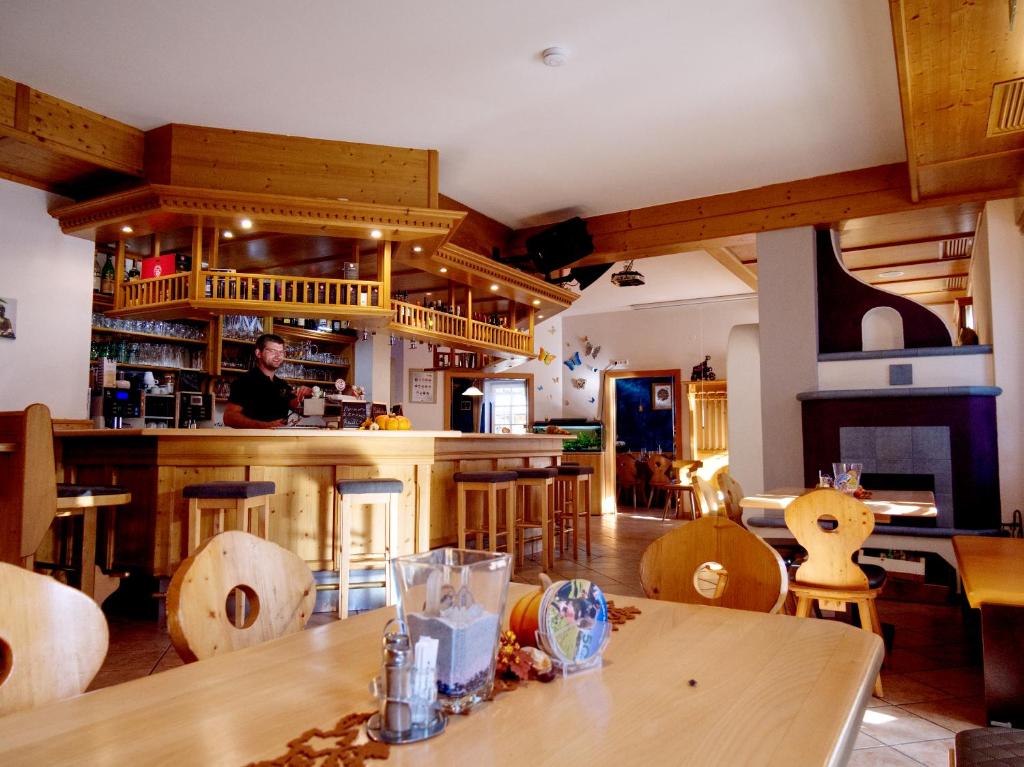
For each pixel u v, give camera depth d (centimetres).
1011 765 141
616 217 692
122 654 368
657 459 1100
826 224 609
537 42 399
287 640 132
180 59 416
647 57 414
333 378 919
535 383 1264
